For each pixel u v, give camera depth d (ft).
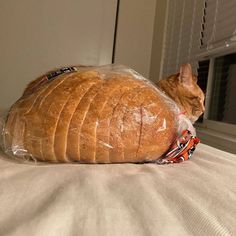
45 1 3.09
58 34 3.16
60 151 0.85
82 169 0.79
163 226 0.50
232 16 2.05
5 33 3.04
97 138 0.84
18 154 0.88
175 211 0.56
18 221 0.49
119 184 0.68
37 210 0.53
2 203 0.55
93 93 0.89
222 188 0.71
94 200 0.57
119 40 3.29
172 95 1.66
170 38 3.03
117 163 0.91
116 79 0.97
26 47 3.10
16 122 0.89
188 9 2.71
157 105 0.94
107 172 0.79
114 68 1.14
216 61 2.31
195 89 1.72
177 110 1.08
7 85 3.11
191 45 2.62
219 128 2.15
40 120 0.85
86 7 3.19
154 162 0.97
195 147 1.15
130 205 0.57
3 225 0.48
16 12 3.04
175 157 1.00
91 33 3.24
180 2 2.88
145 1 3.33
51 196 0.59
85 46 3.24
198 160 1.03
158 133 0.91
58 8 3.13
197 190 0.68
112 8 3.26
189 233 0.49
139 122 0.88
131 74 1.10
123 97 0.90
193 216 0.54
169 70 3.00
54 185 0.65
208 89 2.37
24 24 3.07
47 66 3.17
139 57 3.36
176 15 2.94
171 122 0.97
